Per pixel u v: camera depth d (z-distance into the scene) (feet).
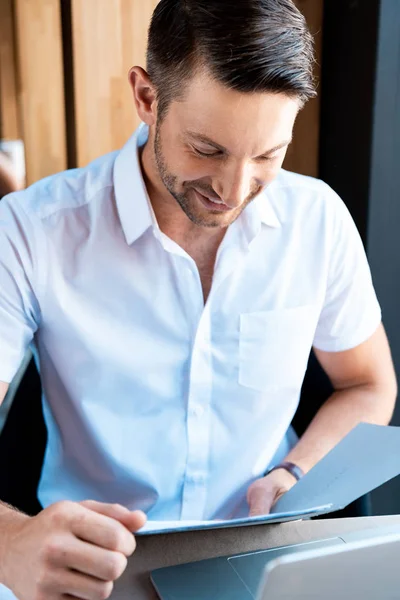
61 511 2.66
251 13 2.94
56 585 2.55
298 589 2.28
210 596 2.65
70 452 4.32
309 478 3.54
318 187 4.49
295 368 4.45
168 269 4.07
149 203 3.94
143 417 4.21
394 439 3.25
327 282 4.50
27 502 4.48
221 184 3.24
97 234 4.01
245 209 4.12
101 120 6.77
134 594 2.70
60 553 2.52
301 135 6.58
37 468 4.47
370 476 3.14
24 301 3.94
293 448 4.39
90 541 2.56
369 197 6.23
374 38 5.86
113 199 4.04
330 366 4.76
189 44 3.02
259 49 2.91
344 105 6.30
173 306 4.11
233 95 2.97
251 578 2.77
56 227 3.97
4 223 3.91
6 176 7.10
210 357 4.22
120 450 4.21
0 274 3.86
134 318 4.10
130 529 2.65
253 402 4.37
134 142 4.01
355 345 4.63
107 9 6.47
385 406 4.59
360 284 4.56
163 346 4.15
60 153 6.98
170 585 2.72
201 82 3.01
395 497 6.73
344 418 4.46
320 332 4.69
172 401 4.21
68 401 4.23
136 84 3.49
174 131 3.23
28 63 6.72
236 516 4.46
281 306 4.35
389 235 6.40
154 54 3.25
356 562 2.33
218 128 3.05
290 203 4.39
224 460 4.37
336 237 4.46
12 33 6.63
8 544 2.73
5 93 6.82
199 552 2.95
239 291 4.27
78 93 6.61
